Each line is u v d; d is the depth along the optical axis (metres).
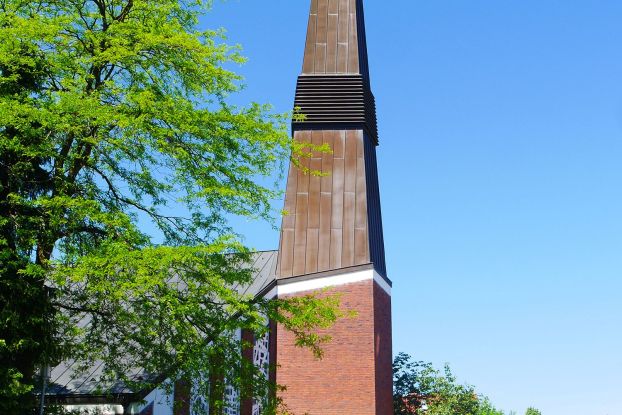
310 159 35.78
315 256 34.31
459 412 52.94
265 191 21.52
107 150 20.80
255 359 34.09
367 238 34.41
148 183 21.41
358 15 38.31
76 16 21.72
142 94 19.70
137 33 20.83
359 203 35.03
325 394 32.53
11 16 20.08
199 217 21.91
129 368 21.98
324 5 37.97
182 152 20.23
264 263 38.06
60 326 21.64
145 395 25.22
